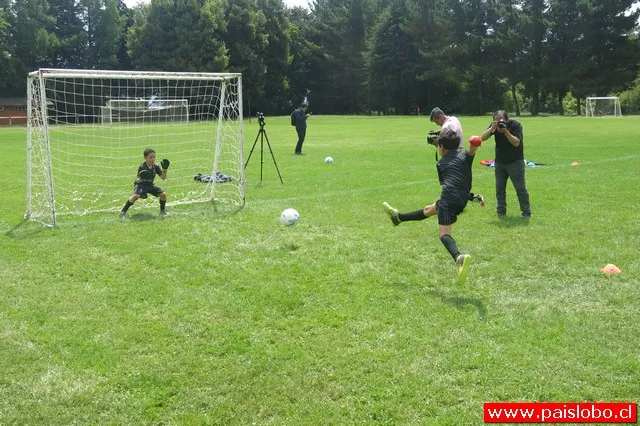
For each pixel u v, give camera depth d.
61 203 10.52
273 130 33.34
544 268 6.42
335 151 19.59
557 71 58.47
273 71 68.50
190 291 5.79
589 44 57.75
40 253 7.11
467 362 4.29
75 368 4.28
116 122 34.31
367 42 67.19
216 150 10.62
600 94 58.56
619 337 4.69
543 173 13.20
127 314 5.23
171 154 18.78
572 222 8.41
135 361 4.37
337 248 7.25
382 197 10.57
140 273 6.34
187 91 38.56
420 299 5.54
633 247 7.11
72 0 65.94
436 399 3.86
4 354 4.47
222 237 7.83
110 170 15.51
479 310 5.27
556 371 4.16
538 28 58.22
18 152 21.09
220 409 3.77
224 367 4.28
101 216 9.35
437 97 69.62
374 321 5.04
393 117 55.41
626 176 12.59
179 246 7.39
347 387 4.00
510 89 66.56
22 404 3.82
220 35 62.53
